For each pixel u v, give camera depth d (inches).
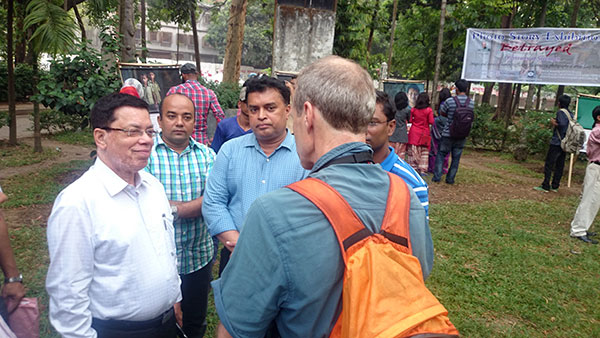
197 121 217.9
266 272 41.3
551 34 417.4
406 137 316.5
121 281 64.9
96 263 64.4
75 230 61.0
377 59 691.4
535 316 142.3
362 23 554.9
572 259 193.2
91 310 65.1
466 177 355.3
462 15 679.1
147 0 849.5
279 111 89.4
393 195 45.1
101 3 396.5
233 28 559.2
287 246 40.5
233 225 89.7
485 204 277.3
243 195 91.4
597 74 409.1
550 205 284.4
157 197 73.7
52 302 61.7
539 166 427.5
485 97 866.1
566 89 919.0
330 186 42.8
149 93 280.2
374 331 37.0
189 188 101.5
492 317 141.6
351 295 38.4
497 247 202.2
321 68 47.1
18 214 207.8
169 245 73.1
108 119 64.9
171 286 70.9
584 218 217.8
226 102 511.8
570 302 154.3
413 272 41.8
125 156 65.8
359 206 42.7
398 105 309.4
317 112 46.1
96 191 64.3
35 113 348.8
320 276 40.3
